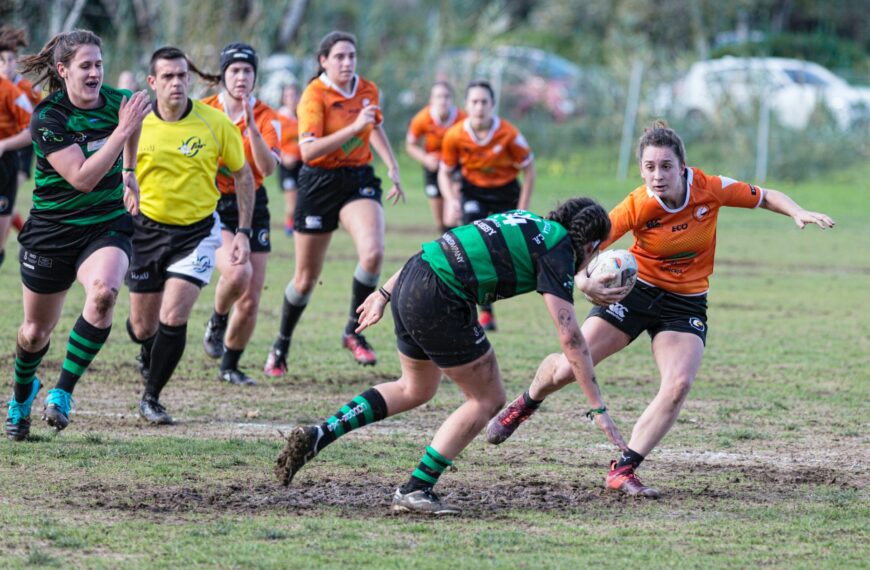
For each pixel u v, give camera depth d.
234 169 26.95
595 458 24.20
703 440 26.12
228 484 21.38
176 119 26.28
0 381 29.72
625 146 103.44
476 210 43.47
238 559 17.19
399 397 20.23
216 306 31.66
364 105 33.91
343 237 69.12
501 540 18.44
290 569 16.83
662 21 141.38
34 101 39.53
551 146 106.94
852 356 36.78
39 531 18.27
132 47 100.69
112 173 23.59
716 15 141.12
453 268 19.03
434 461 19.88
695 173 22.30
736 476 23.03
